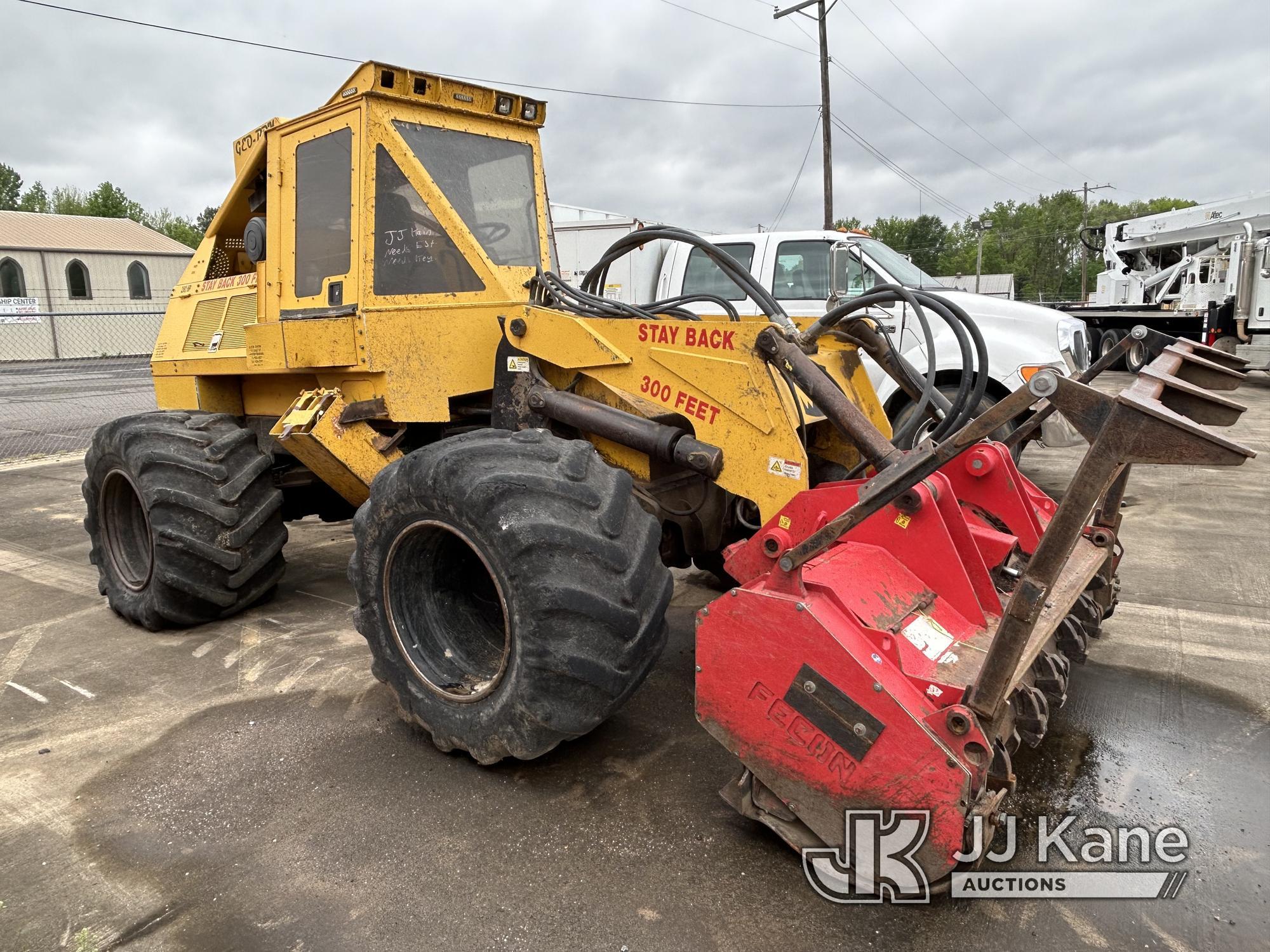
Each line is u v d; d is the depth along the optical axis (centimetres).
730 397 299
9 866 252
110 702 358
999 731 231
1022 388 196
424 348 365
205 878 245
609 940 217
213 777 298
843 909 228
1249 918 226
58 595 504
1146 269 1919
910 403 639
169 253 3244
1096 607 338
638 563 268
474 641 320
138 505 454
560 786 288
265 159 440
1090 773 296
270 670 387
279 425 378
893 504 262
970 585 256
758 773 235
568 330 337
